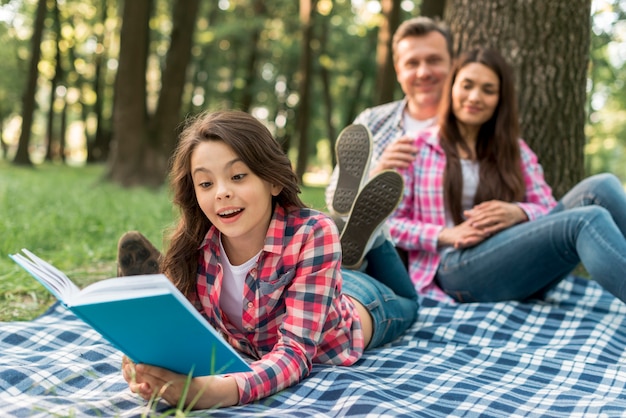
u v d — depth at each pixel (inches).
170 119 500.4
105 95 1125.7
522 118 181.8
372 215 113.5
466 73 143.2
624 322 126.7
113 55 960.3
